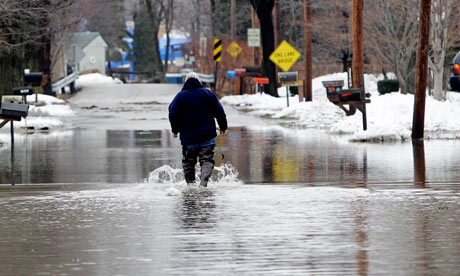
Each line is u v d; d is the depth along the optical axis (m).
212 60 150.88
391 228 22.44
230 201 27.72
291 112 85.31
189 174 32.31
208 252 19.67
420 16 55.03
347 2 105.38
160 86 154.00
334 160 42.59
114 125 75.38
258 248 20.03
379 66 117.38
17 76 97.06
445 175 35.16
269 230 22.30
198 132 31.73
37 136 62.91
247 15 185.00
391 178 34.28
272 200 27.80
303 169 38.47
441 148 49.00
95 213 25.59
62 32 130.00
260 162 42.12
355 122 64.56
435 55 83.06
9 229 22.92
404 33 92.81
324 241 20.77
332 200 27.69
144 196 29.39
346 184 32.34
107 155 47.31
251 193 29.69
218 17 199.88
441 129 64.25
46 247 20.47
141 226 23.20
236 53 127.81
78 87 152.25
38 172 38.56
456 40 88.25
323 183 32.78
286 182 33.34
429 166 38.94
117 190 31.30
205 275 17.44
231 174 36.62
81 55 140.75
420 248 19.84
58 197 29.39
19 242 21.09
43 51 125.56
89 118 85.75
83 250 20.06
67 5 98.25
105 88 150.75
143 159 44.75
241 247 20.17
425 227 22.55
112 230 22.67
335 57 137.75
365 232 21.92
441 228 22.36
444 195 28.77
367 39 97.75
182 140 32.00
